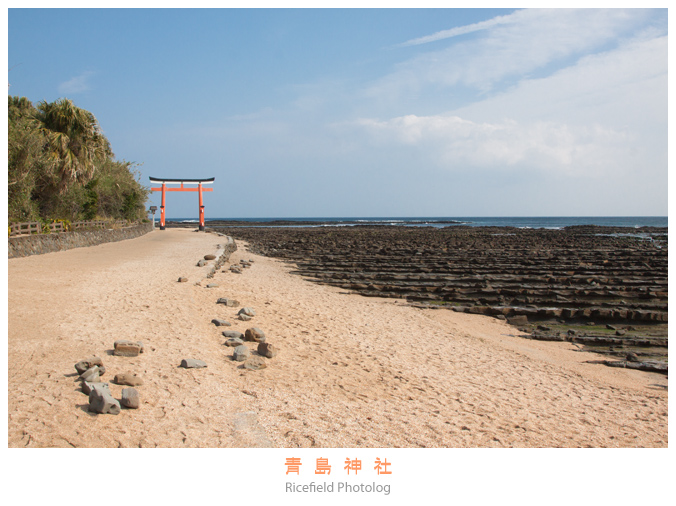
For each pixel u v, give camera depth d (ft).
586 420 21.24
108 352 23.15
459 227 295.48
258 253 102.27
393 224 382.63
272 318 37.19
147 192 159.22
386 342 33.42
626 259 85.66
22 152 67.46
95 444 14.73
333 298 51.62
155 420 16.62
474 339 37.22
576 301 50.42
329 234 193.47
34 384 18.38
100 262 58.18
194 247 92.12
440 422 19.33
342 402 20.51
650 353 35.14
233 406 18.63
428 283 61.62
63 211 87.45
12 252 55.26
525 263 81.10
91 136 85.30
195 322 31.35
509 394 24.21
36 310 29.94
